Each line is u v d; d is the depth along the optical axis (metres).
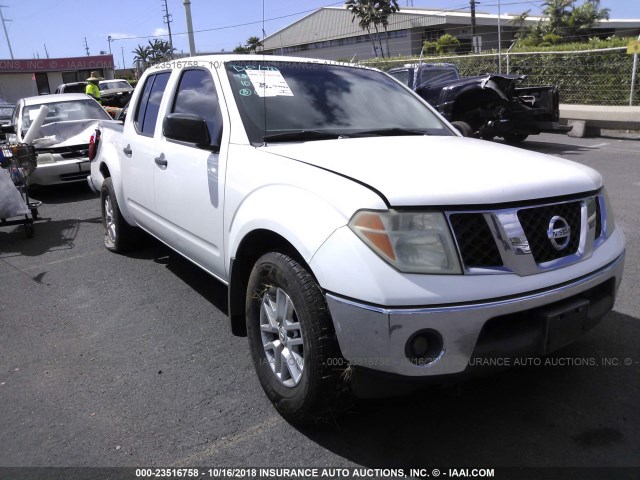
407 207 2.32
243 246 3.10
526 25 46.44
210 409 3.04
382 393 2.49
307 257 2.48
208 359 3.61
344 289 2.33
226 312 4.34
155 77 4.73
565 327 2.52
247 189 3.05
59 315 4.37
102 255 5.92
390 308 2.24
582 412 2.88
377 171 2.58
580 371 3.23
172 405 3.10
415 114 3.99
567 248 2.59
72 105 10.56
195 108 3.89
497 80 10.74
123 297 4.70
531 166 2.77
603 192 2.92
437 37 48.75
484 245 2.37
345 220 2.39
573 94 16.38
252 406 3.06
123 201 5.29
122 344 3.85
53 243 6.47
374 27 48.97
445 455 2.61
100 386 3.31
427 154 2.92
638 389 3.05
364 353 2.33
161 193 4.22
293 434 2.80
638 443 2.63
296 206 2.63
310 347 2.53
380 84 4.17
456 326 2.27
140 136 4.68
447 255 2.32
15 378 3.44
